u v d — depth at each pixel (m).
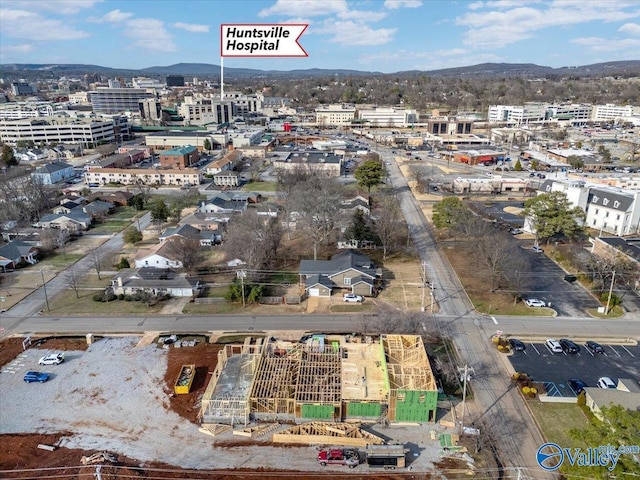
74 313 56.47
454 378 43.12
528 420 38.25
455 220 77.25
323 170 127.38
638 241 70.12
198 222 85.19
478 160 149.88
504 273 61.75
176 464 33.91
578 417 38.41
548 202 74.69
